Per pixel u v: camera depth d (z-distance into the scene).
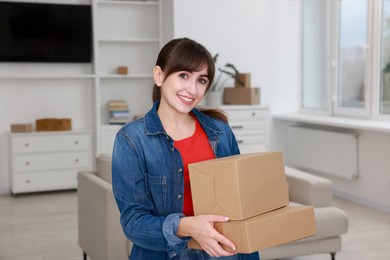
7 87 6.20
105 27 6.49
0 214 5.14
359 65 5.55
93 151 6.33
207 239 1.20
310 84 6.52
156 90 1.49
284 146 6.66
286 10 6.56
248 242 1.19
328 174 5.91
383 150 5.07
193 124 1.48
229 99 6.27
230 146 1.56
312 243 3.39
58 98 6.42
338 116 5.94
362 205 5.33
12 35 6.02
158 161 1.37
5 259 3.79
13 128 5.92
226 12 6.32
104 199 2.98
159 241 1.25
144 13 6.62
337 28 5.88
